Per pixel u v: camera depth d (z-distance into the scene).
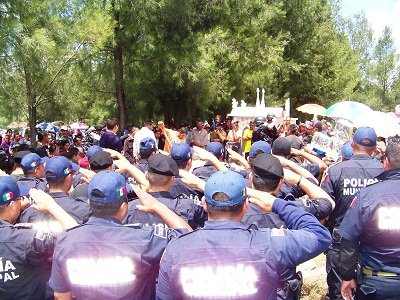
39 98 12.12
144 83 22.23
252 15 28.42
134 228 2.58
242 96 30.00
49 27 11.50
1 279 2.88
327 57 42.88
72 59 12.55
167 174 3.84
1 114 11.62
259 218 3.27
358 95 62.00
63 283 2.54
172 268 2.31
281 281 2.79
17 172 6.10
